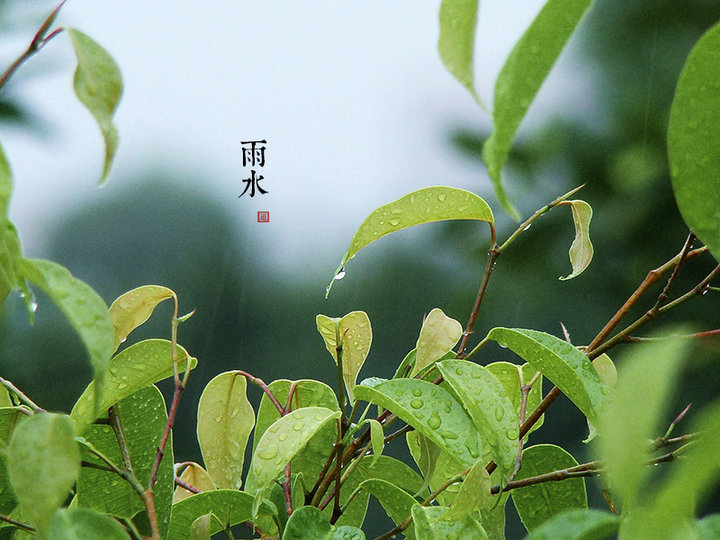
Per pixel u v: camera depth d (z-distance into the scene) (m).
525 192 2.81
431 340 1.06
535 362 1.00
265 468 0.98
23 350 3.34
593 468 1.01
